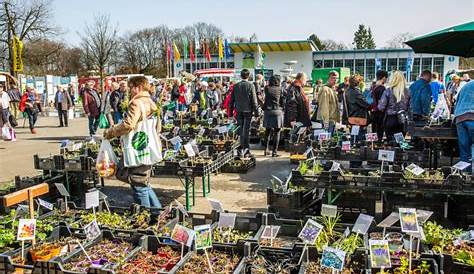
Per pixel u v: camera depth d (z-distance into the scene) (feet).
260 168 30.78
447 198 17.87
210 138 33.78
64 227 14.39
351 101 29.45
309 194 18.76
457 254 11.88
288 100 33.96
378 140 28.19
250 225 14.73
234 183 26.68
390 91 27.78
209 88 58.29
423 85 29.27
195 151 24.80
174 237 12.50
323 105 33.19
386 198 18.10
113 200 23.43
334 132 32.99
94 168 21.95
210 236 11.89
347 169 20.12
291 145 32.32
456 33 22.12
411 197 17.89
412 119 28.22
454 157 28.94
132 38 238.27
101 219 15.48
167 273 11.30
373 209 18.26
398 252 12.40
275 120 33.99
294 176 18.51
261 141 40.83
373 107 30.32
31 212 14.56
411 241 11.42
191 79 83.66
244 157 30.81
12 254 12.80
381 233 13.66
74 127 62.39
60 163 22.33
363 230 12.39
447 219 18.13
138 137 17.16
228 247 12.73
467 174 18.26
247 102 31.83
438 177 17.87
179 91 65.57
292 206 17.89
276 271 11.54
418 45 25.14
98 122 45.62
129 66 236.02
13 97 62.23
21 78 102.73
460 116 21.29
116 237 13.83
